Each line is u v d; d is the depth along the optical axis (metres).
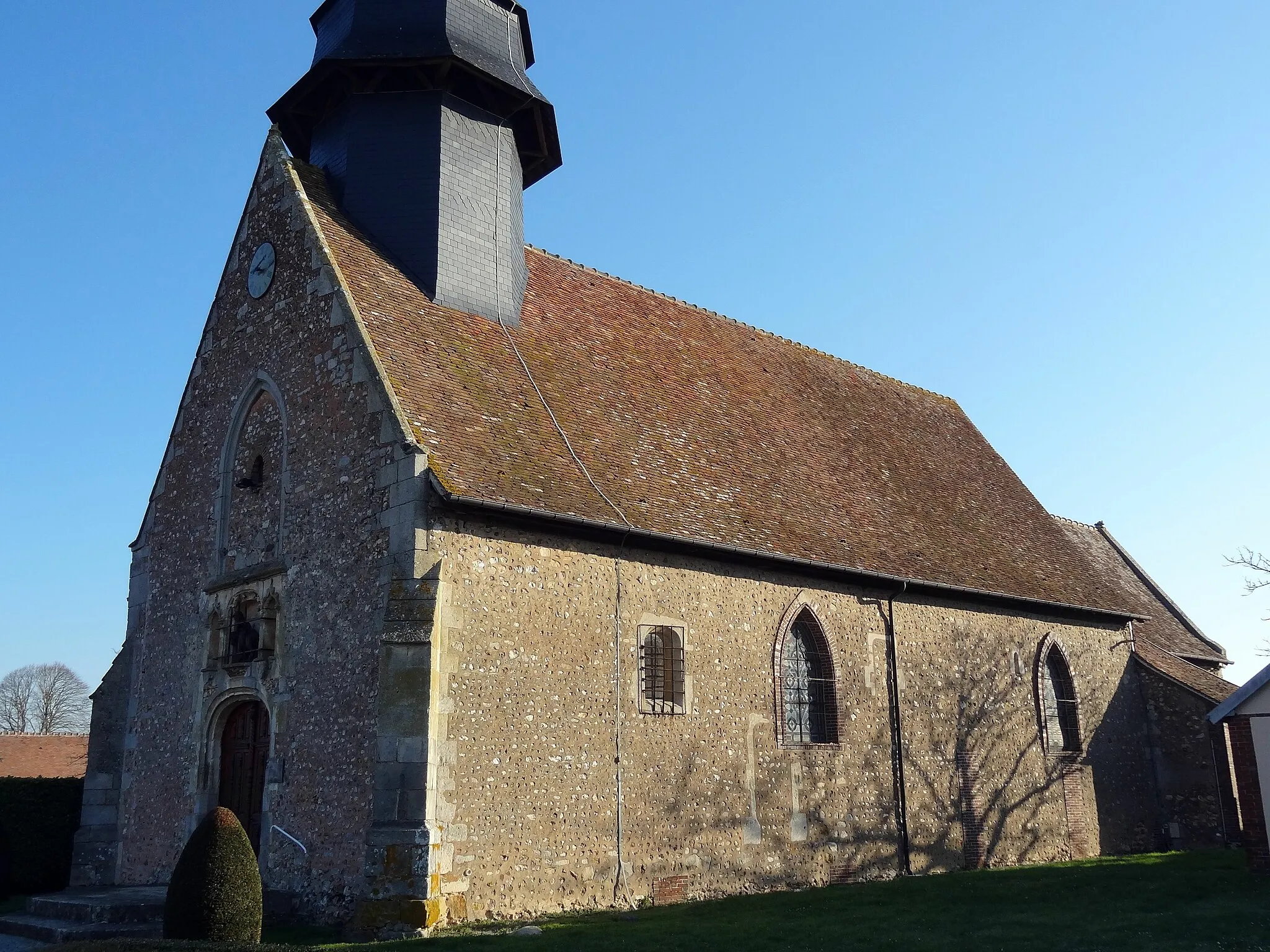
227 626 15.64
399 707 12.01
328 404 14.48
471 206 16.94
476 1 17.64
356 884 12.26
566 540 13.94
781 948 10.54
